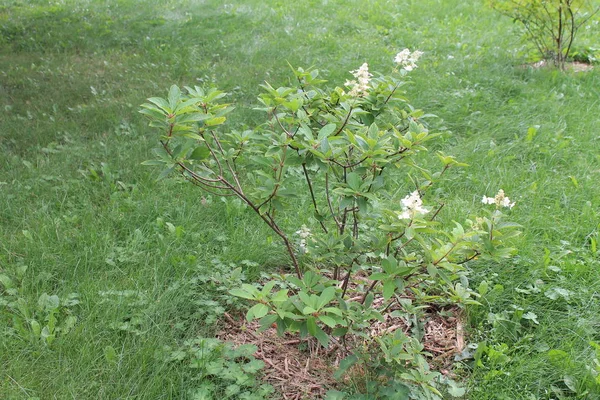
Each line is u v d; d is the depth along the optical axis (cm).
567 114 526
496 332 279
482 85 611
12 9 1015
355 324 236
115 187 414
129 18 924
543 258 326
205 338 271
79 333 267
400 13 924
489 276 316
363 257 262
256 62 698
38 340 264
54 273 321
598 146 473
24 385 239
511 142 486
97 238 347
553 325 280
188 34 828
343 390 249
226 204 381
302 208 393
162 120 216
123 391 238
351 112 249
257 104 559
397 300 271
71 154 463
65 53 760
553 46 678
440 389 247
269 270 338
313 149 225
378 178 235
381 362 243
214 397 242
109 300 288
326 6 973
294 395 250
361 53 727
